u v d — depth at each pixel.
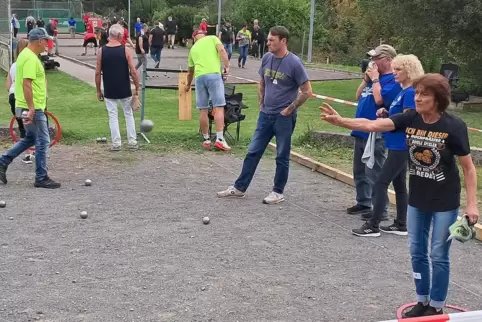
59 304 4.47
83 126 12.53
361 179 7.07
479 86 19.62
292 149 10.89
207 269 5.27
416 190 4.30
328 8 44.78
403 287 5.06
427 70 21.14
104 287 4.80
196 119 13.86
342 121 4.31
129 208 7.04
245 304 4.59
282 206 7.41
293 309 4.54
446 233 4.21
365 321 4.39
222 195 7.64
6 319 4.21
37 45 7.58
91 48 35.47
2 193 7.51
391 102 6.25
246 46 26.84
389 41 22.16
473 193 4.12
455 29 16.38
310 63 31.91
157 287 4.84
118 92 10.00
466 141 4.07
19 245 5.69
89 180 8.05
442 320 3.29
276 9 43.47
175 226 6.43
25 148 7.92
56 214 6.71
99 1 64.56
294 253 5.77
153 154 10.08
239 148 10.74
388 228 6.51
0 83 19.83
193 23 43.00
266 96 7.30
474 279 5.35
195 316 4.36
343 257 5.72
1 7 24.03
